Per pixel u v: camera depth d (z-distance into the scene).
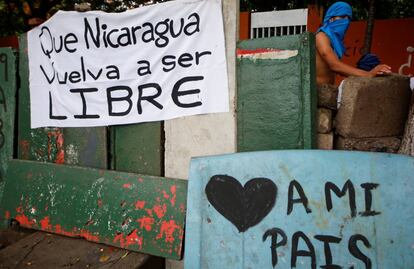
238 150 2.47
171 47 2.57
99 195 2.77
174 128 2.65
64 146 3.06
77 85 2.92
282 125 2.30
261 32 6.07
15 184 3.11
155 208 2.59
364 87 2.25
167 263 2.65
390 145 2.33
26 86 3.18
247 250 1.96
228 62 2.42
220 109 2.48
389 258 1.75
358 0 5.62
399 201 1.78
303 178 1.92
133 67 2.70
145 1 6.39
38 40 3.05
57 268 2.46
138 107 2.73
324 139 2.37
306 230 1.88
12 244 2.83
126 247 2.61
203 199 2.07
